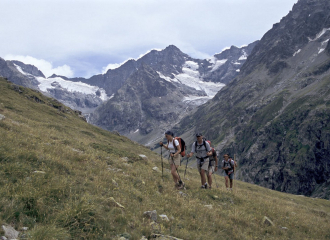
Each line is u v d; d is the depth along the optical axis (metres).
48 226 5.12
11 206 5.47
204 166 13.18
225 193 13.42
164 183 12.18
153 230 6.39
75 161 11.36
